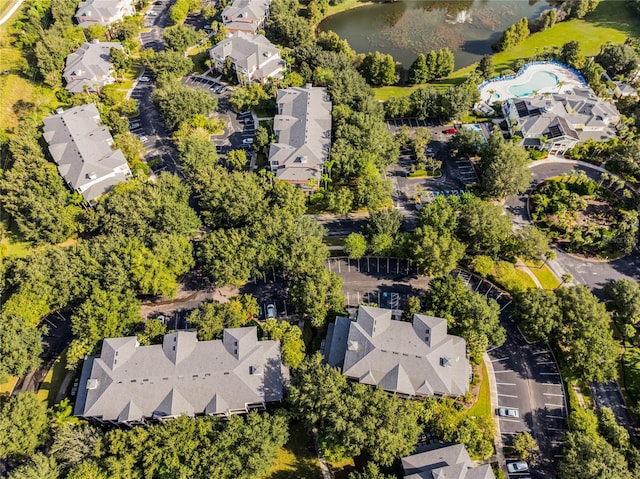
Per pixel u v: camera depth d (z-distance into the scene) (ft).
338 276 427.33
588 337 347.77
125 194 447.42
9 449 305.53
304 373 324.39
